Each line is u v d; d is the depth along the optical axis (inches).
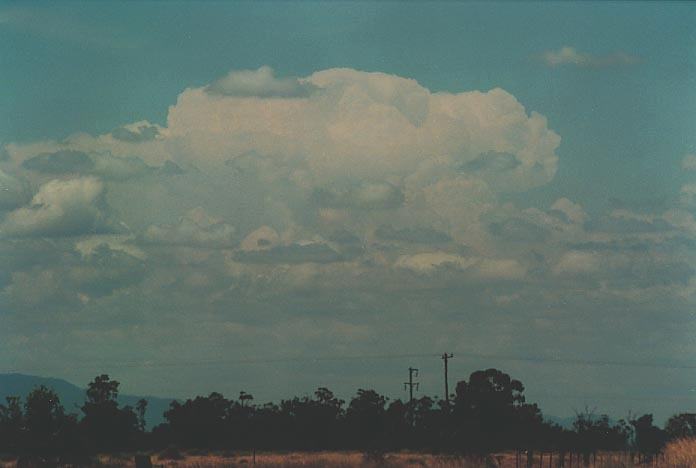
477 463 2405.3
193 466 3002.0
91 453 3102.9
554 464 2326.5
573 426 2353.6
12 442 2925.7
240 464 2950.3
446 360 4084.6
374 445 3427.7
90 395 4451.3
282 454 4471.0
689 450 1900.8
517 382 3272.6
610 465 1985.7
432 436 3740.2
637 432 2327.8
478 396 3228.3
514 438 2883.9
